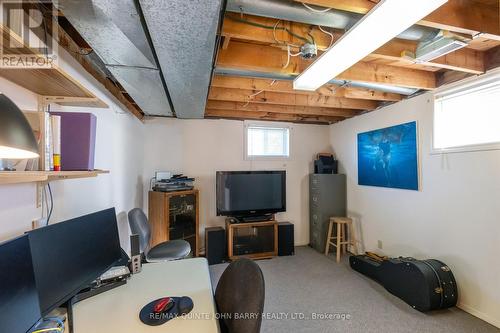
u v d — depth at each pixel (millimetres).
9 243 763
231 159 4109
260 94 3037
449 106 2512
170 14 1104
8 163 1011
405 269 2430
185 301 1208
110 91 2283
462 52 2051
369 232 3562
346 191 4090
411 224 2879
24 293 810
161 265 1726
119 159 2586
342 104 3316
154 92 2227
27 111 1047
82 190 1788
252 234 3879
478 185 2203
